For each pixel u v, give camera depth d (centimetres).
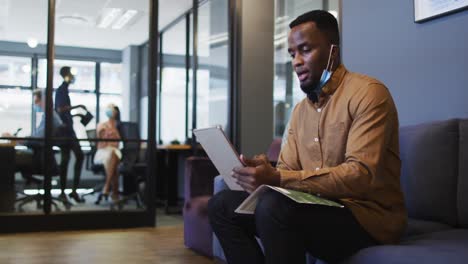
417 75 262
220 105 545
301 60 157
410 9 267
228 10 518
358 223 143
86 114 472
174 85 684
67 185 454
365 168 139
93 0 483
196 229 328
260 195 144
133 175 481
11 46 441
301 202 127
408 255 129
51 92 448
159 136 706
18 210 432
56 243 366
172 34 695
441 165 199
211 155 166
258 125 505
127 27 503
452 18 242
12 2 441
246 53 502
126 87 502
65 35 464
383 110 146
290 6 492
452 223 194
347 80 158
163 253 329
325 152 159
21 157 436
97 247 350
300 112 174
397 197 155
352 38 311
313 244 147
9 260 302
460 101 238
